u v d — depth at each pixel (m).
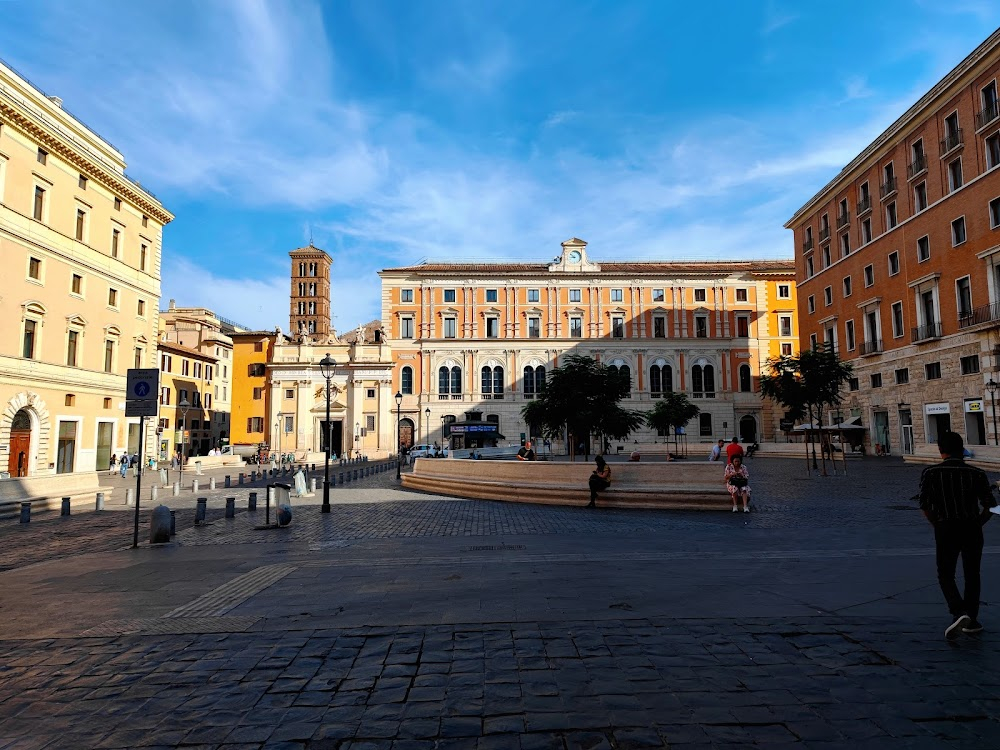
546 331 68.62
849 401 48.34
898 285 42.12
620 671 4.88
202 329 78.12
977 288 34.91
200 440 73.31
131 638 6.11
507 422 66.75
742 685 4.55
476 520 14.88
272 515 17.86
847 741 3.69
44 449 36.91
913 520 13.38
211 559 10.69
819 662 4.96
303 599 7.47
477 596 7.30
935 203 38.12
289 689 4.71
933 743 3.64
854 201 47.69
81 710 4.45
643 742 3.73
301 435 65.75
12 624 6.72
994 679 4.54
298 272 109.69
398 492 24.58
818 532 11.77
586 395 31.42
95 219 41.62
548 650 5.40
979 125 34.47
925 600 6.67
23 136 35.31
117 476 39.78
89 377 40.84
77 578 9.29
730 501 15.54
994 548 9.49
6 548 13.07
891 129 41.75
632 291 69.44
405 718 4.15
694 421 67.69
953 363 36.84
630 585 7.68
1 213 33.81
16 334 34.91
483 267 70.38
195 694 4.68
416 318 68.56
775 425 67.94
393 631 6.06
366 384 66.62
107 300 42.81
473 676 4.86
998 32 32.59
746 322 69.75
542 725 3.99
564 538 11.67
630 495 16.44
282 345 67.44
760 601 6.80
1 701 4.64
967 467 5.60
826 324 51.53
